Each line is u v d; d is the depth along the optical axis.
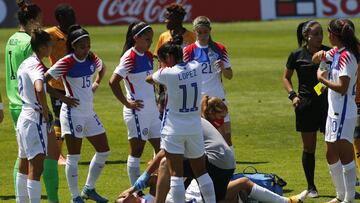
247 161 40.78
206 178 28.11
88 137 32.53
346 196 30.88
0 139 47.31
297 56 33.78
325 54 30.61
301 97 33.62
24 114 29.02
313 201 32.75
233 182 29.30
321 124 33.38
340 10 130.88
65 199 33.28
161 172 28.48
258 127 50.03
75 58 31.61
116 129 50.09
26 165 29.88
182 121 27.66
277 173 37.81
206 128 29.34
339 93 30.05
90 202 33.06
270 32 113.25
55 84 37.78
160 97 31.08
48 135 30.86
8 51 32.41
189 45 36.62
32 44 28.77
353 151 31.03
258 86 66.56
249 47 95.75
